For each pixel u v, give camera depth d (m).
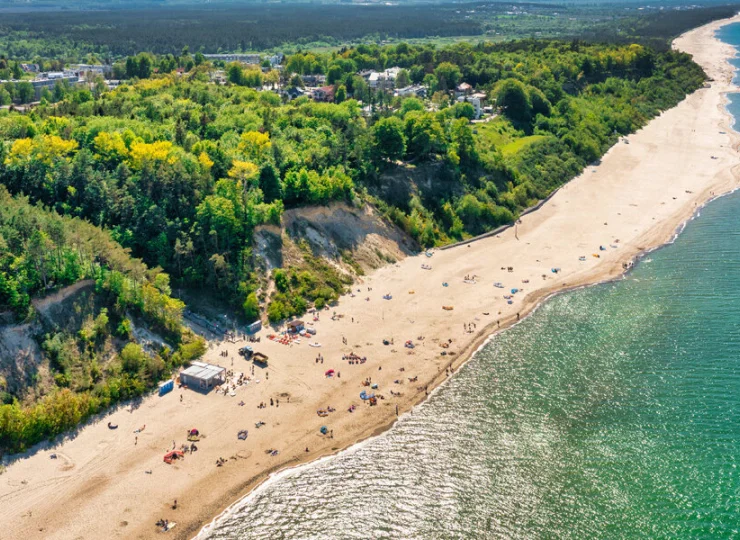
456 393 135.12
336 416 129.12
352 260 183.75
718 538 99.69
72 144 185.75
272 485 113.12
